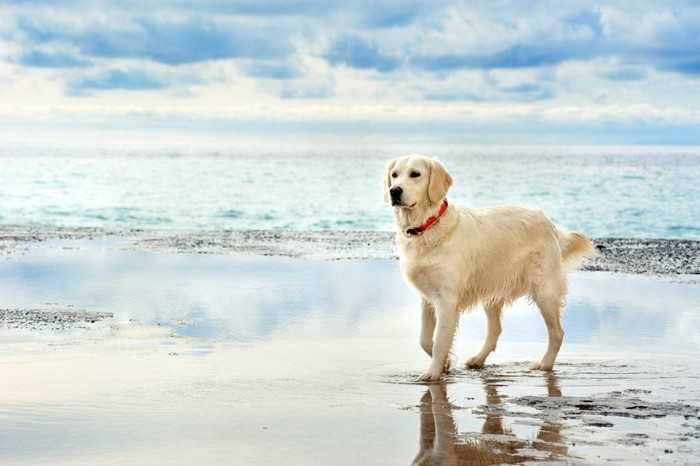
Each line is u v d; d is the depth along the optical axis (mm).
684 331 9297
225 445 5145
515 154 112625
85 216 29094
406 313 10344
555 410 5961
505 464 4734
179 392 6531
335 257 16312
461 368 7719
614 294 11969
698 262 16031
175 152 104000
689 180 46281
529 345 8828
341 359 7859
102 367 7391
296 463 4789
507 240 7926
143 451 5031
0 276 13273
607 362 7762
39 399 6297
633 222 28000
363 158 90938
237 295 11602
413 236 7602
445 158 91688
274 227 26500
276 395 6461
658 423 5582
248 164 69562
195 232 22266
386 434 5375
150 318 9867
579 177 49844
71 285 12406
